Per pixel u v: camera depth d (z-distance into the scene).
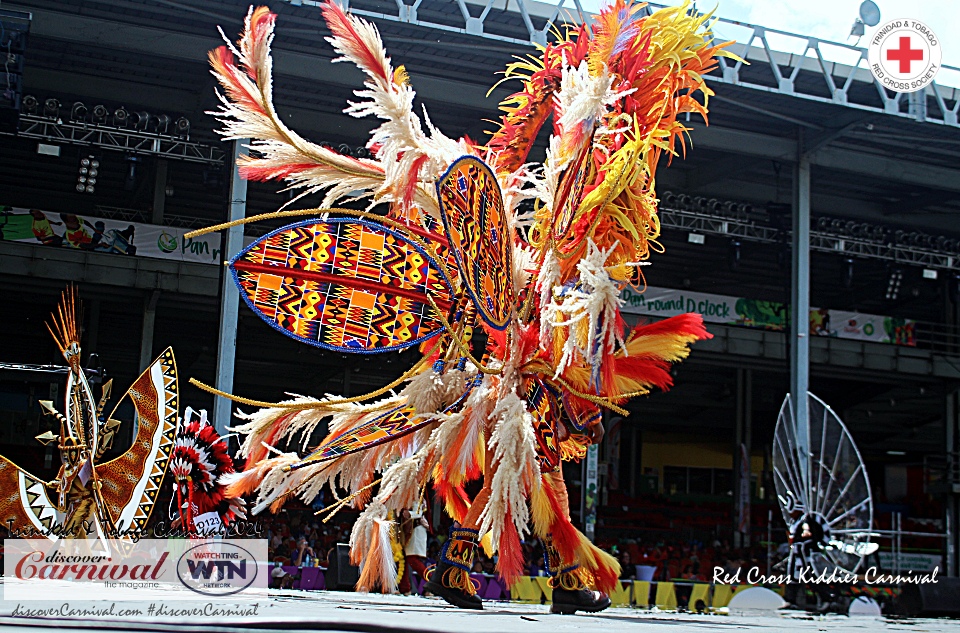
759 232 24.36
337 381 32.06
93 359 12.35
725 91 18.09
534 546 20.23
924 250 25.38
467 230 3.83
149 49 16.52
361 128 19.95
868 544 11.77
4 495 7.40
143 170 22.61
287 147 4.16
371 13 15.54
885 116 18.61
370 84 3.96
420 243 4.22
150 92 19.33
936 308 30.92
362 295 3.98
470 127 20.05
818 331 26.39
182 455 7.08
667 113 4.35
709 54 4.39
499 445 3.96
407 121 3.96
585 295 3.92
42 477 27.31
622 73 4.27
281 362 30.06
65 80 18.91
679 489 37.88
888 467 38.22
